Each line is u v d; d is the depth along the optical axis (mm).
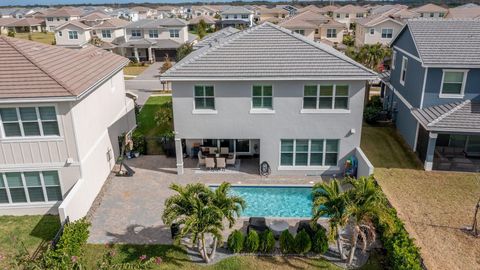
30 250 17531
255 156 26922
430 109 25344
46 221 20078
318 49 22672
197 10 143500
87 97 21188
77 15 115562
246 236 17016
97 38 75250
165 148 27125
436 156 25797
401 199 21219
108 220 19734
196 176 24312
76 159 19891
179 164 24328
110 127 25484
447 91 25125
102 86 23891
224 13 103188
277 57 22469
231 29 40531
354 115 22891
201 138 23891
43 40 97562
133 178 24156
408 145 28344
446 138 26766
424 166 24766
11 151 19594
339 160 24109
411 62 27812
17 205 20688
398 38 31250
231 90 22594
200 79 21875
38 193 20609
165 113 32281
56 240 16766
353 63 21984
